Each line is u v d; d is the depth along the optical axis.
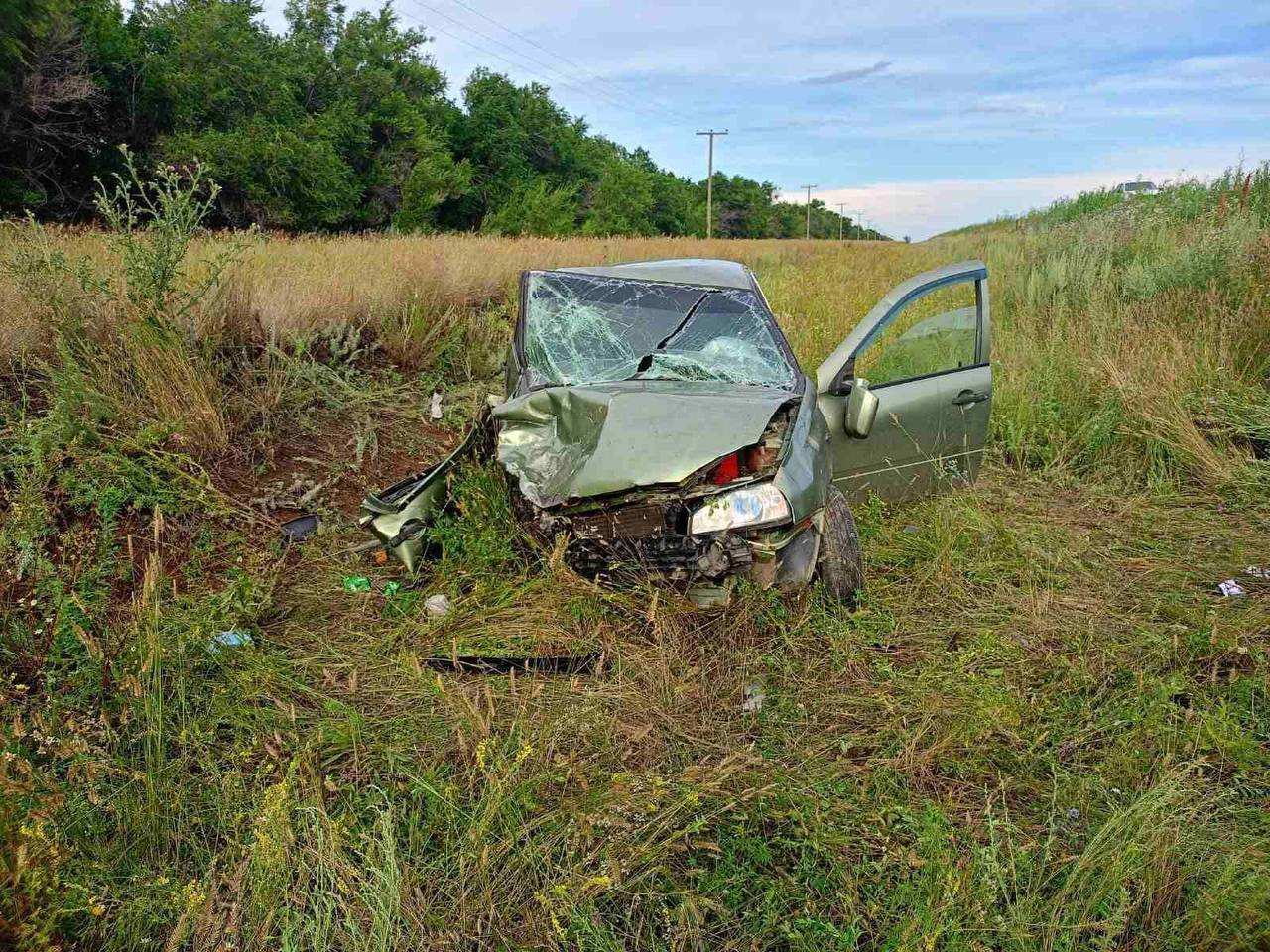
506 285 11.12
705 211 95.19
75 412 4.61
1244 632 3.72
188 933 2.19
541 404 4.11
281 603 3.96
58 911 2.16
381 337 8.00
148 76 27.33
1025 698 3.29
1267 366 6.89
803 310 11.38
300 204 30.97
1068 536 4.97
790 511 3.67
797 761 2.98
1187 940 2.23
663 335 4.76
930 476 5.14
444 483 4.46
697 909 2.28
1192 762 2.77
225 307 6.35
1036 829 2.68
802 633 3.67
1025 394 7.04
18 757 2.49
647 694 3.30
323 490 5.32
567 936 2.26
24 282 5.36
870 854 2.57
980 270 5.23
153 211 5.28
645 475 3.52
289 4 40.12
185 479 4.67
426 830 2.54
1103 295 9.73
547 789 2.72
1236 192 15.20
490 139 51.88
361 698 3.28
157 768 2.72
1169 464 6.12
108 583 3.85
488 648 3.58
